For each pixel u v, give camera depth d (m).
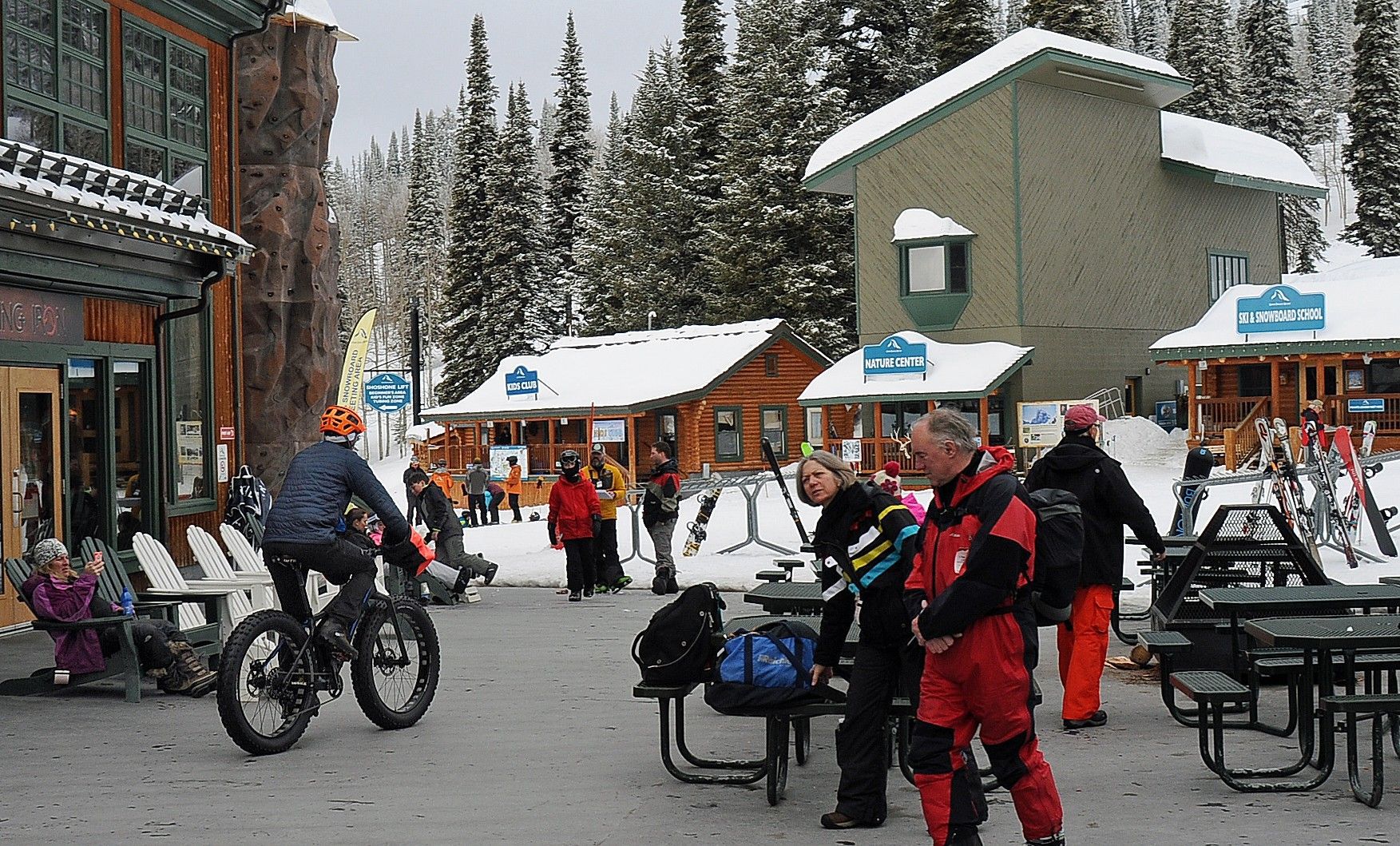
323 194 21.25
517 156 71.06
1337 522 16.94
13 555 13.16
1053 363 39.47
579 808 6.82
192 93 17.61
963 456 5.65
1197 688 7.00
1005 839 6.26
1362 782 7.23
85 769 7.82
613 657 12.19
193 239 13.56
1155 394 42.88
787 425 48.72
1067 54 38.41
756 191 56.62
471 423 50.50
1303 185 46.88
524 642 13.24
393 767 7.83
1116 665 11.12
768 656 6.90
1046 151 39.44
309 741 8.59
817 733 8.84
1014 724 5.51
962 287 39.62
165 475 16.28
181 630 10.77
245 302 20.36
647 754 8.14
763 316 56.41
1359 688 10.09
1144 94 42.03
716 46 67.94
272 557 8.54
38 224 11.33
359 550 8.69
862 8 63.00
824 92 57.91
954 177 39.78
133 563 15.38
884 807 6.50
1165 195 43.44
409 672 9.28
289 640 8.45
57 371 13.93
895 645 6.48
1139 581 16.14
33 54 14.24
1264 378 38.50
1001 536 5.40
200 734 8.87
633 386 46.75
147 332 15.97
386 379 40.00
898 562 6.41
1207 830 6.29
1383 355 33.41
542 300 70.81
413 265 116.31
